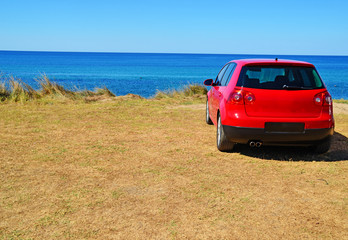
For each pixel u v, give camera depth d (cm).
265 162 528
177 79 6638
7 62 15788
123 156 548
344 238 302
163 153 570
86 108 1061
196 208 358
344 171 487
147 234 305
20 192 395
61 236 300
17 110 996
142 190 405
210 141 661
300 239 300
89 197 383
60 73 8356
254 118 514
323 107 522
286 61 548
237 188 416
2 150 574
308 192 407
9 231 307
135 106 1123
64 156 544
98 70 10356
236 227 320
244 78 532
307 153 586
